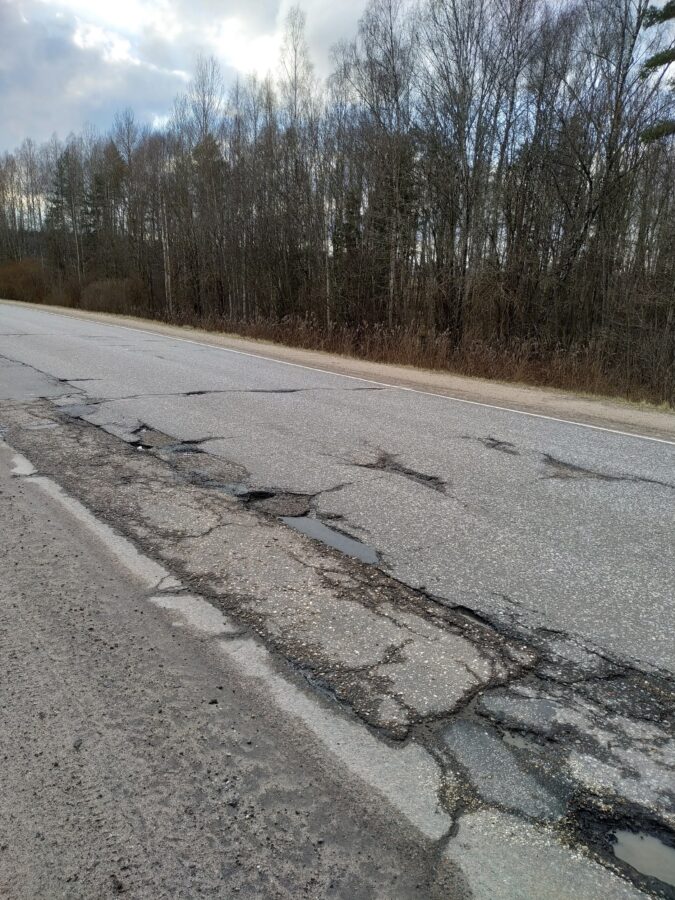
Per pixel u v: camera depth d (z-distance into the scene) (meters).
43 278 41.47
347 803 1.95
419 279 19.47
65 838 1.79
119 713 2.32
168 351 13.02
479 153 17.11
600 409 9.20
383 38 18.80
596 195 15.98
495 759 2.16
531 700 2.48
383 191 19.50
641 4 14.84
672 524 4.39
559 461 5.94
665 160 15.34
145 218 34.47
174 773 2.05
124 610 3.04
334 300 21.89
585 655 2.79
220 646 2.77
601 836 1.87
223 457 5.62
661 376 12.37
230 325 21.09
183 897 1.63
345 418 7.42
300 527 4.15
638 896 1.67
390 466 5.54
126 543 3.80
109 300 32.88
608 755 2.20
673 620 3.11
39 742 2.16
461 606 3.18
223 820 1.88
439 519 4.35
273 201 24.42
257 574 3.45
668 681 2.63
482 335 16.70
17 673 2.53
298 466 5.44
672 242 14.61
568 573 3.58
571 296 16.34
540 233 16.98
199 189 28.72
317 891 1.66
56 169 52.00
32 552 3.62
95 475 5.03
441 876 1.72
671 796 2.03
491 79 16.88
